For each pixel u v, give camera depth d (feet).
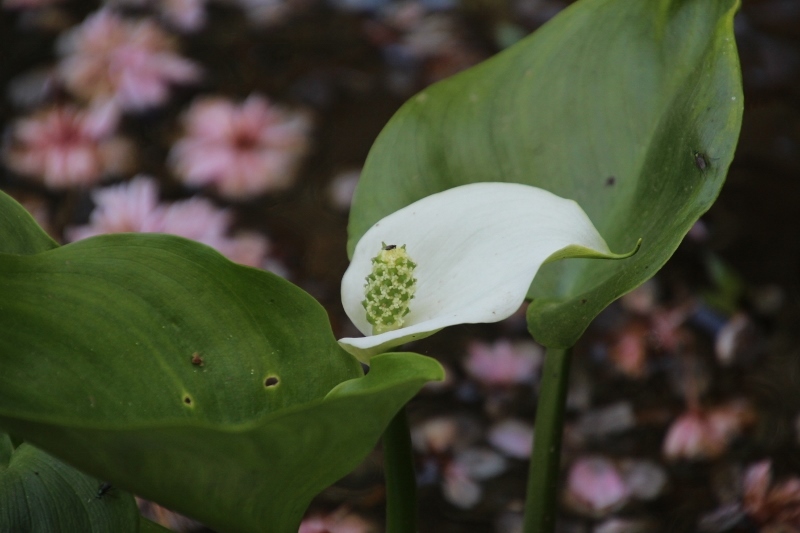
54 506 1.95
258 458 1.84
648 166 2.09
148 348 1.94
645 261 1.96
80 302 1.94
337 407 1.82
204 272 1.97
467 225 1.98
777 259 3.55
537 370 3.17
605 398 3.14
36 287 1.94
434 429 3.08
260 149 3.07
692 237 3.40
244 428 1.81
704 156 1.99
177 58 3.23
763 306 3.40
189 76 3.22
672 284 3.37
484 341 3.34
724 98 2.00
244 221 3.50
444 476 2.99
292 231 3.50
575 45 2.18
